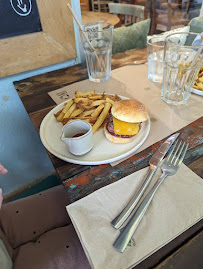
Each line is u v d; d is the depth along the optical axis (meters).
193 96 0.95
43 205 1.04
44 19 1.06
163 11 2.79
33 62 1.15
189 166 0.62
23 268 0.77
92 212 0.52
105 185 0.60
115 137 0.70
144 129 0.77
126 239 0.45
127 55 1.40
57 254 0.80
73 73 1.22
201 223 0.49
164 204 0.52
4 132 1.34
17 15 1.00
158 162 0.64
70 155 0.68
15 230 0.95
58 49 1.18
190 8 2.64
